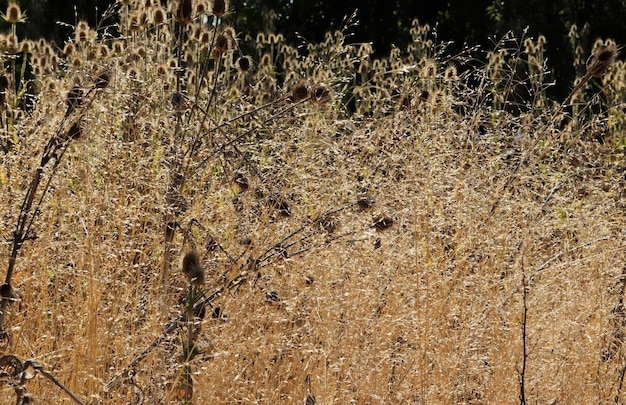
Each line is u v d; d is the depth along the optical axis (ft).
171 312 12.50
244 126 16.60
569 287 15.52
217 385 11.49
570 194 17.97
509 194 16.19
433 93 17.07
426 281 13.94
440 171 15.61
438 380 13.33
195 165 13.71
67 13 42.39
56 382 10.10
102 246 12.27
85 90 12.43
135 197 12.91
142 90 14.19
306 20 70.18
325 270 13.57
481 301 14.60
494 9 67.51
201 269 11.16
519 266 15.08
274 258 13.08
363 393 12.71
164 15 16.89
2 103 16.42
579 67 37.45
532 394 14.05
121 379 11.34
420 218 14.90
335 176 15.08
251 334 12.39
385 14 71.15
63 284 13.20
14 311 12.42
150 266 13.19
